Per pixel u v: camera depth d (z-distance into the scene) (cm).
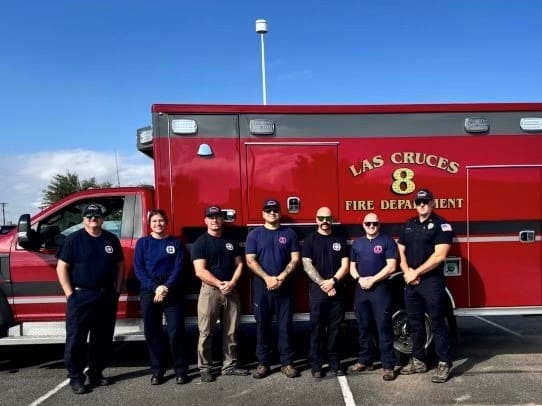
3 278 580
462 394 492
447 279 589
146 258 532
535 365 587
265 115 578
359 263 546
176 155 571
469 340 717
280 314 546
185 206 571
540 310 590
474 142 589
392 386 516
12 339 561
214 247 541
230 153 575
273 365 595
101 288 522
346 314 594
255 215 576
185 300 577
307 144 580
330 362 549
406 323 580
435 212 587
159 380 536
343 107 580
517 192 591
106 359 541
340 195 582
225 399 488
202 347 541
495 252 589
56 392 519
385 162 585
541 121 593
